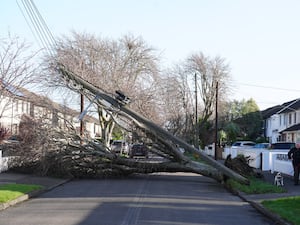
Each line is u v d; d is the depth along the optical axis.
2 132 29.42
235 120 75.69
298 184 21.72
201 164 26.08
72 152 26.28
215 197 18.84
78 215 13.38
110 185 23.09
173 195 19.00
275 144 37.34
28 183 21.97
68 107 32.22
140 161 27.22
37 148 26.06
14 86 19.20
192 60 69.31
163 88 48.28
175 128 62.94
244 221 12.95
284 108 62.66
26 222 12.12
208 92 70.06
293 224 11.61
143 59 45.16
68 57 39.59
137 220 12.61
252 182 23.20
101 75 40.19
